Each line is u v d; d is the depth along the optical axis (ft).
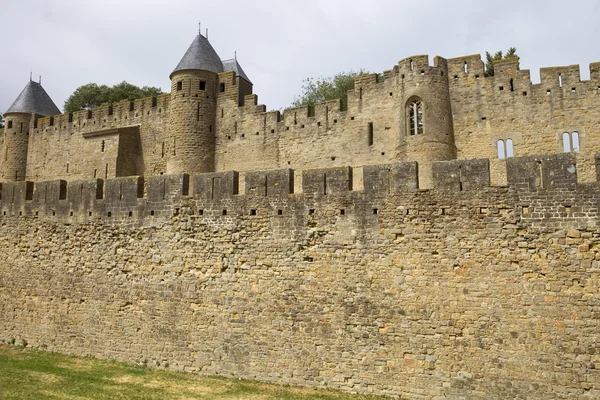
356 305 51.06
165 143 138.21
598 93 96.68
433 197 50.11
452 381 46.96
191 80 131.23
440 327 48.03
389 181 51.88
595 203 45.11
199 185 59.72
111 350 60.59
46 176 153.79
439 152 103.14
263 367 53.47
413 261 49.80
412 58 107.76
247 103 129.59
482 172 48.91
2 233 70.44
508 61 104.32
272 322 53.83
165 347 57.93
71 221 66.08
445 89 106.73
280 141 124.88
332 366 50.98
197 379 53.98
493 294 46.91
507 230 47.32
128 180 63.57
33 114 159.22
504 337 46.06
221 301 56.29
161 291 59.26
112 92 203.82
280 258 54.60
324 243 53.16
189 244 58.90
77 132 150.30
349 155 116.57
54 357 61.52
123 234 62.59
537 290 45.70
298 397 48.49
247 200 57.11
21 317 66.95
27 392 48.29
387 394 48.73
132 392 49.65
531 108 101.35
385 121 113.39
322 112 121.39
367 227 51.88
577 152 96.53
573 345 44.09
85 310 63.00
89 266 63.87
